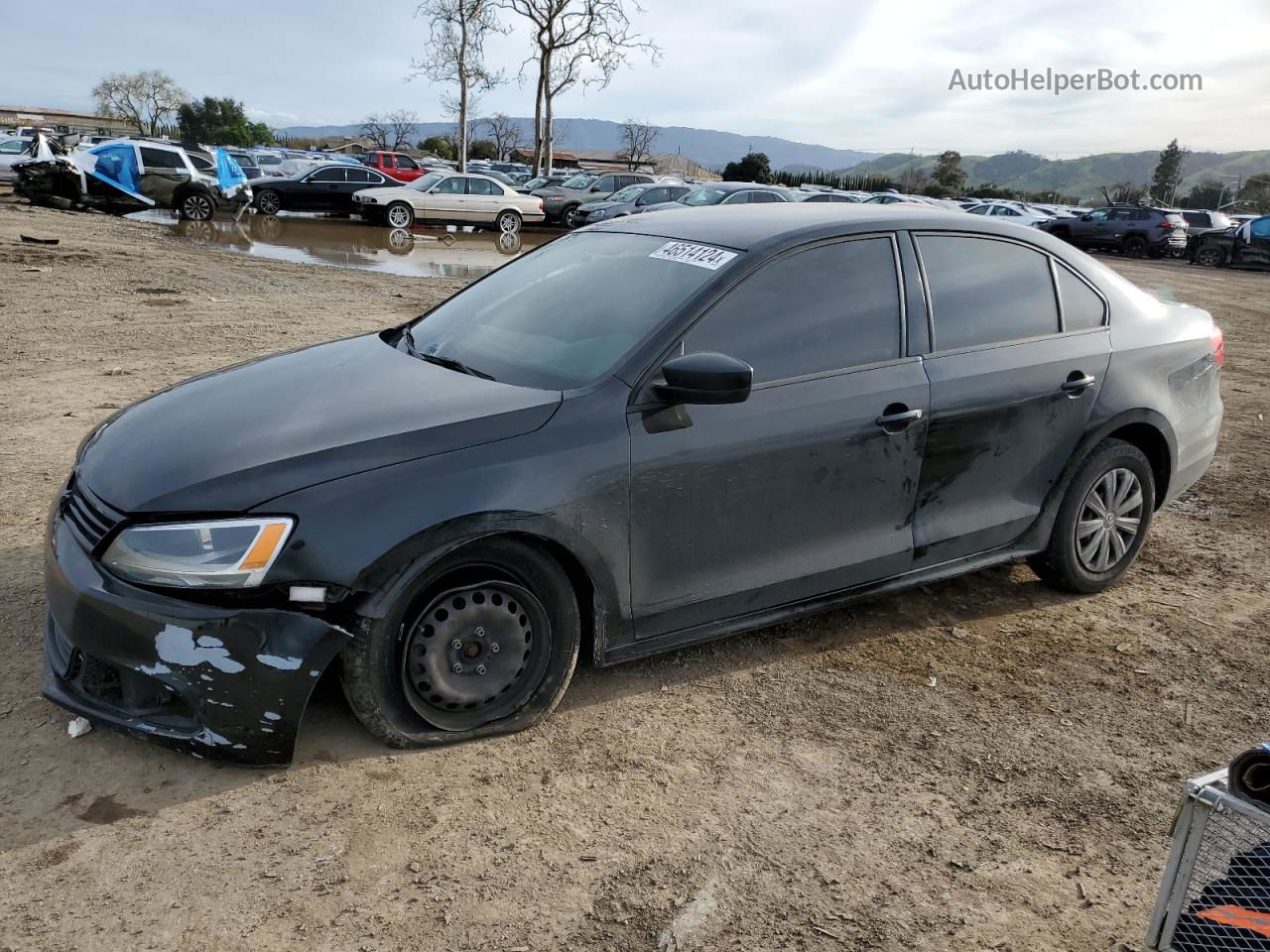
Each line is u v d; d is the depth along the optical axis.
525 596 3.03
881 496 3.66
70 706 2.83
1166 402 4.42
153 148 22.20
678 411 3.18
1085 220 31.95
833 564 3.62
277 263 15.58
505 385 3.25
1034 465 4.07
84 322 9.37
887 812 2.89
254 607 2.66
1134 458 4.37
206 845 2.57
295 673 2.66
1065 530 4.27
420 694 2.94
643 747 3.13
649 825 2.76
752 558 3.43
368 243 21.00
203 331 9.30
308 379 3.43
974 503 3.95
